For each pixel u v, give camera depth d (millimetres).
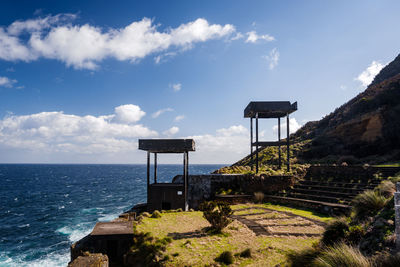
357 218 10883
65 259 23203
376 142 33094
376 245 7414
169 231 13719
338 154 36562
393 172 20109
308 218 16734
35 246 26859
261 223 15586
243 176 25719
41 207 50125
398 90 35125
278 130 32844
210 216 13844
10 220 39594
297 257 8398
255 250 10750
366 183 20328
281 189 24953
